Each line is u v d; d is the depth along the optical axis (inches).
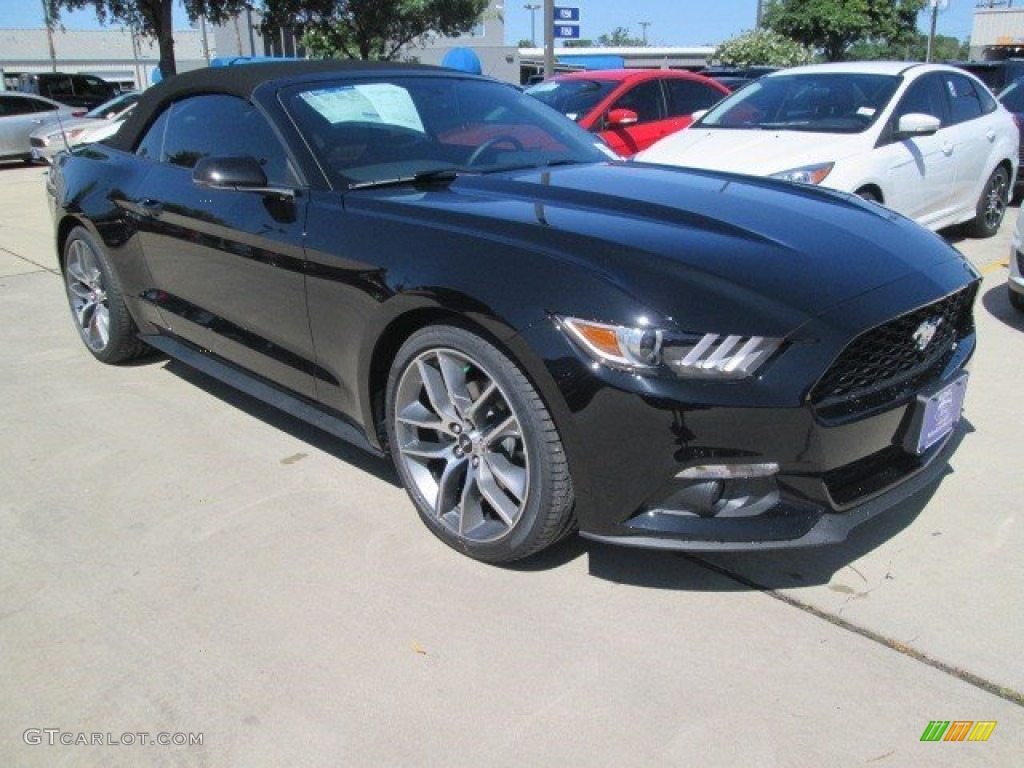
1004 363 179.9
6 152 702.5
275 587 109.3
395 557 115.2
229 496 132.0
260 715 88.8
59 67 2573.8
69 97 968.9
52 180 198.1
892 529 118.9
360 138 135.3
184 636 100.7
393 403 118.0
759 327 92.1
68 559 116.5
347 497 131.1
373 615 103.6
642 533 97.0
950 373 110.3
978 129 283.9
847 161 233.5
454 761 82.6
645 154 262.7
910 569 109.9
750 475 93.7
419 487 118.6
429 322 111.7
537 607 104.3
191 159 153.7
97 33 2596.0
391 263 111.7
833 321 94.4
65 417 163.2
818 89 268.7
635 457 93.9
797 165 229.5
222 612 104.8
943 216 275.6
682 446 92.0
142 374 185.9
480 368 104.5
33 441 152.8
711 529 95.6
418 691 91.4
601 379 93.1
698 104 379.6
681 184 130.8
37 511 128.9
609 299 94.2
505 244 104.4
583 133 164.2
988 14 1489.9
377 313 113.7
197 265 149.3
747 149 243.4
